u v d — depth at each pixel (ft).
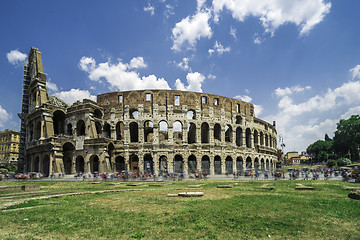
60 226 45.55
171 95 253.85
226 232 41.50
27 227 45.06
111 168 237.45
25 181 174.81
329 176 191.83
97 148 220.43
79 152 227.40
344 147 515.91
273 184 130.31
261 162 314.55
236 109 287.28
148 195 86.22
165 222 47.73
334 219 49.70
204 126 281.13
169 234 40.57
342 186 115.44
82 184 144.36
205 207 61.16
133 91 253.03
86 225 46.19
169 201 71.20
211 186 121.80
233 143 273.75
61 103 274.57
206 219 49.60
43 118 240.94
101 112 254.27
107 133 256.11
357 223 46.73
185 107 254.47
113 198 79.82
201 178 187.73
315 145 640.17
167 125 247.09
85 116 237.86
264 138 326.85
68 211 58.39
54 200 76.23
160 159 251.19
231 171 262.67
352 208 59.88
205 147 253.85
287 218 50.31
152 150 239.91
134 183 144.77
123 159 252.21
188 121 253.03
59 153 221.87
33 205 66.90
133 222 47.93
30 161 259.19
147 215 53.57
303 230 42.50
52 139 219.41
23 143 329.52
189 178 189.47
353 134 466.70
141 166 236.84
